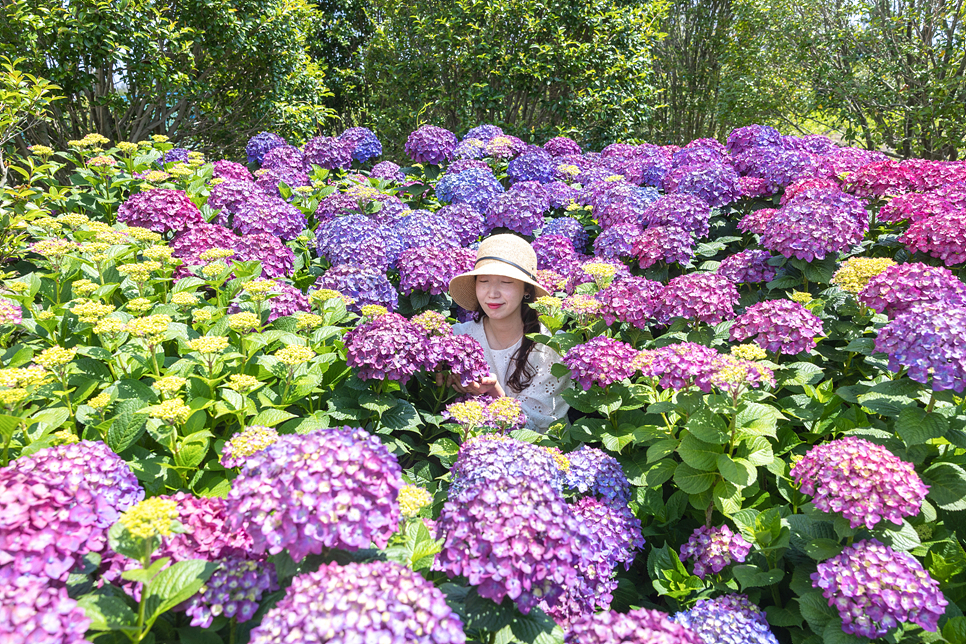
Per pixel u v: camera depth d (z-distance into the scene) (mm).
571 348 2896
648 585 2480
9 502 1434
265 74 9820
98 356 2393
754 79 14172
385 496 1556
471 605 1675
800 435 2697
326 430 1615
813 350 2986
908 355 2172
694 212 4004
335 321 2988
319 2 14195
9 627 1213
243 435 1862
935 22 11984
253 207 4027
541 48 9328
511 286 3309
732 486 2285
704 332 3082
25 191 3986
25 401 2123
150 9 7633
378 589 1370
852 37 12305
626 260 4156
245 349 2576
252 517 1468
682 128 16062
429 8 11500
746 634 1934
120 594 1553
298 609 1305
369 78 13742
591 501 2363
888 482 1876
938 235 3197
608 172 5582
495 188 5070
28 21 6590
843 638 1833
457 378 2979
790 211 3457
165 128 9609
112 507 1630
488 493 1675
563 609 2008
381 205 4641
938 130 11391
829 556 1993
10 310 2381
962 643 1814
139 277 2717
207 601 1508
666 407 2420
